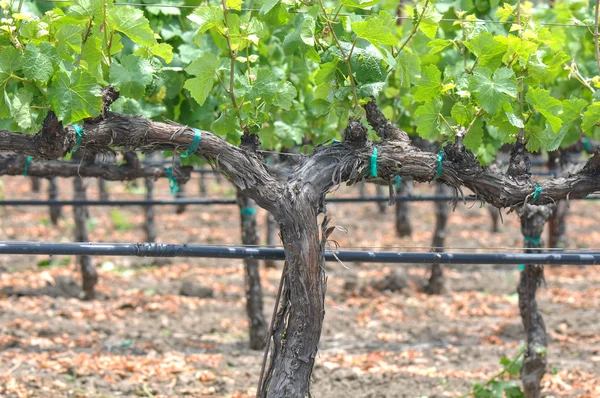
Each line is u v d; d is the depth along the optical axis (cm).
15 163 679
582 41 741
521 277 721
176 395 787
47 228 1880
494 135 666
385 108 755
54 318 1098
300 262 439
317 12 461
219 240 1806
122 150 464
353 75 459
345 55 457
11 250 457
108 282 1353
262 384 454
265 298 1258
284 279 452
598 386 816
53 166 688
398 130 468
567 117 484
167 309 1168
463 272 1473
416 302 1235
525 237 709
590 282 1387
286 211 439
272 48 729
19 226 1908
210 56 460
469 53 696
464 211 2183
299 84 734
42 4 662
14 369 846
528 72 483
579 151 823
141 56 456
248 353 948
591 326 1091
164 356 927
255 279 966
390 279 1310
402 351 961
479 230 1923
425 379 835
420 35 675
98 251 465
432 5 484
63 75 405
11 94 517
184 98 686
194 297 1255
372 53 458
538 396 719
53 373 837
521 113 480
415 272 1478
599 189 478
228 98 509
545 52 499
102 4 430
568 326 1094
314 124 751
